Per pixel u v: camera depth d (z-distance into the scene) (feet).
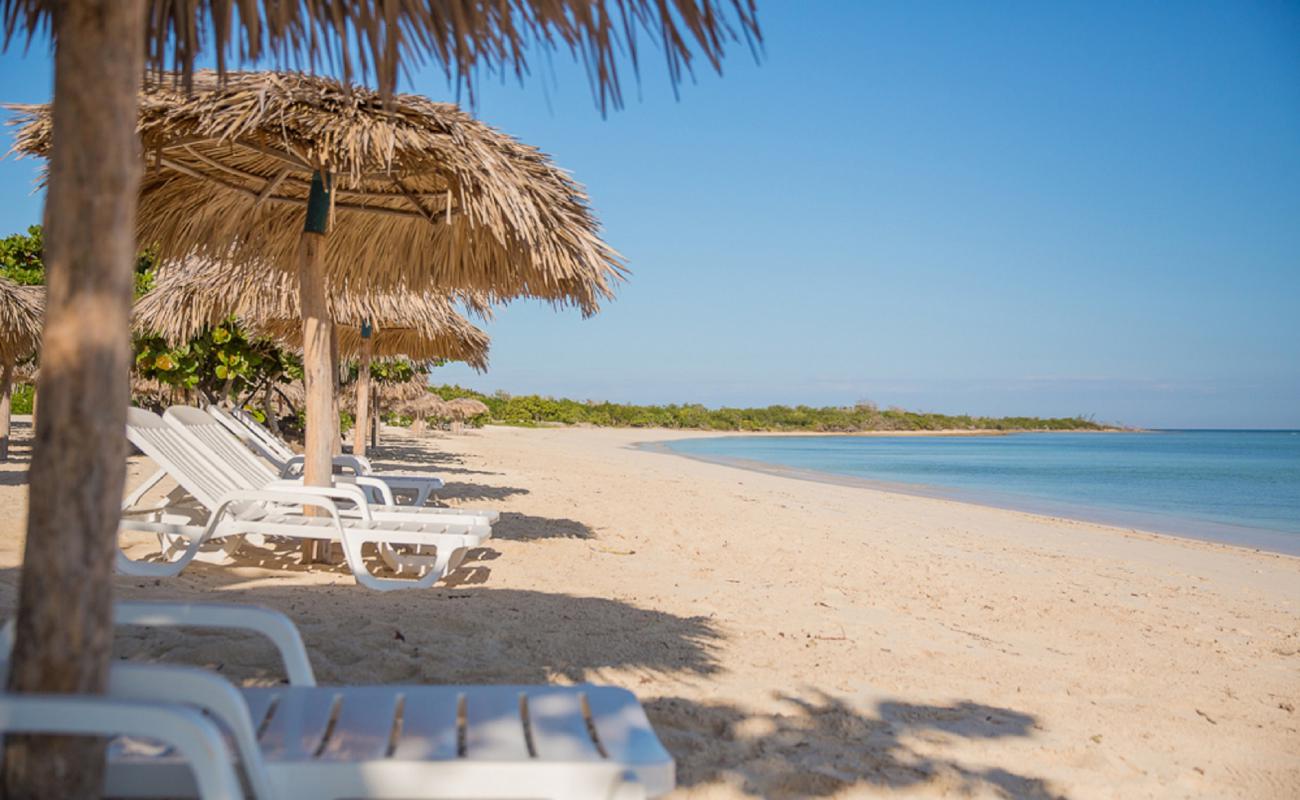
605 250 18.01
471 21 6.68
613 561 20.95
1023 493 69.82
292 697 6.40
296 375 52.85
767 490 53.36
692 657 12.59
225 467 17.75
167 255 18.75
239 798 4.80
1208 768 9.86
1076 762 9.73
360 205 18.94
